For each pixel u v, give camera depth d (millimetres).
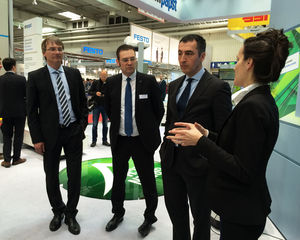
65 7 11867
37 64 4293
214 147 883
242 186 881
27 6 12422
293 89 1922
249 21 5254
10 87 3281
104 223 2102
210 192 963
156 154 4402
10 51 4465
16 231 1950
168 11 4227
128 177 3207
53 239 1857
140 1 3637
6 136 3420
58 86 1882
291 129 1934
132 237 1908
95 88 4707
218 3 4254
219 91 1306
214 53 13547
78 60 9203
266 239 1964
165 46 9281
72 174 2002
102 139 4992
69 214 2004
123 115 1928
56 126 1885
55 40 1799
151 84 1926
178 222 1527
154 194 1982
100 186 2863
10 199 2482
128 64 1821
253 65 877
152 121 1929
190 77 1403
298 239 1782
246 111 835
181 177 1477
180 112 1423
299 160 1808
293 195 1877
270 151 868
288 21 2100
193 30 12992
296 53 1892
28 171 3273
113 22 14891
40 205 2377
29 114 1867
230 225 920
